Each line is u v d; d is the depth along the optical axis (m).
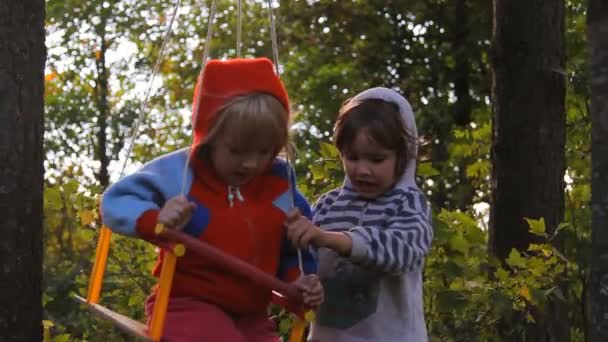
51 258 6.25
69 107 17.42
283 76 18.25
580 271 7.33
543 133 6.88
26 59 3.52
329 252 3.68
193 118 3.30
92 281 3.42
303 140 17.73
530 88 6.88
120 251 6.00
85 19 17.56
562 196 6.97
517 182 6.88
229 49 18.59
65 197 6.09
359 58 17.69
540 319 6.39
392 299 3.63
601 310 3.15
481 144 10.22
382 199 3.61
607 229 3.13
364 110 3.55
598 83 3.12
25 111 3.51
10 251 3.48
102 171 17.47
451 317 5.80
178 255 2.98
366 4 17.14
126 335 6.12
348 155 3.58
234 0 18.80
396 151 3.56
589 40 3.15
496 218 6.96
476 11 16.31
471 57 16.27
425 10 16.66
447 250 5.76
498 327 6.01
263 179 3.42
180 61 18.61
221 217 3.27
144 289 5.98
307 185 6.05
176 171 3.29
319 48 17.89
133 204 3.16
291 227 3.27
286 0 17.59
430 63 16.69
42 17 3.59
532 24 6.88
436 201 12.86
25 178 3.51
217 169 3.28
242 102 3.18
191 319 3.17
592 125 3.15
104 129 17.72
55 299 6.12
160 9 18.11
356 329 3.63
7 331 3.48
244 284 3.27
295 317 3.31
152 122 18.41
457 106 16.53
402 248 3.40
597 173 3.14
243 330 3.32
